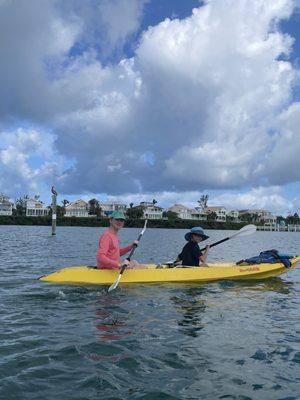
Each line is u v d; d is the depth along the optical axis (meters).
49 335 2.88
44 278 4.88
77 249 11.05
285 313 3.69
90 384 2.12
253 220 68.50
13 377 2.17
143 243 15.82
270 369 2.36
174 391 2.07
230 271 5.31
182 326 3.18
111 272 4.83
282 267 5.61
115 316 3.42
